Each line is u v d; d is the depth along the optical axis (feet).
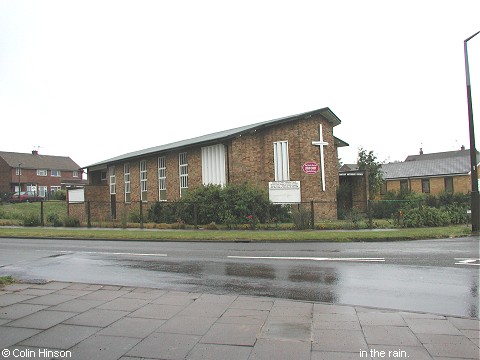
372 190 109.29
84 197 103.55
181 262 34.14
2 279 24.93
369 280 25.80
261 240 49.70
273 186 69.87
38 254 40.37
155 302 20.20
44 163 226.99
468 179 138.10
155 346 14.19
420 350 13.82
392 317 17.53
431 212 66.08
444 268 29.50
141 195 99.50
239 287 24.35
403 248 41.14
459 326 16.30
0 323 16.69
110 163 108.88
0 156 212.43
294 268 30.45
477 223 55.31
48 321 16.97
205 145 81.76
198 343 14.48
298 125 79.30
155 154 93.50
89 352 13.64
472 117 55.11
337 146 98.02
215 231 60.54
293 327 16.24
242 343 14.48
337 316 17.71
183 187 87.15
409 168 157.07
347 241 48.55
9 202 160.56
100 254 39.91
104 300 20.58
